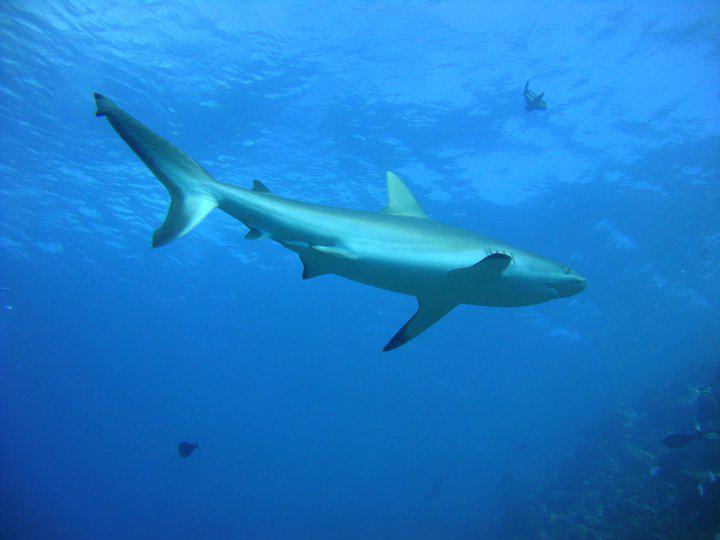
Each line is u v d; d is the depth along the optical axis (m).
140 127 3.96
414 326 4.27
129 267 29.20
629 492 15.38
